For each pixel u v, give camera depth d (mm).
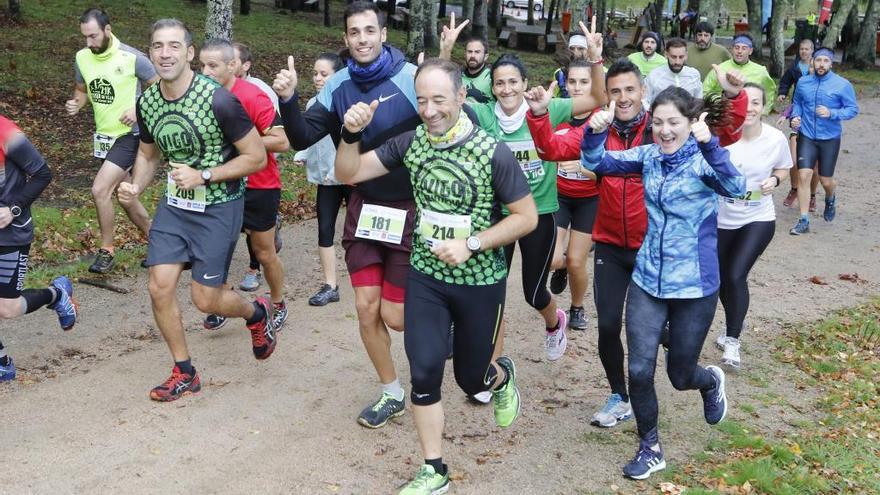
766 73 10336
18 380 5492
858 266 9273
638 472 4613
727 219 6211
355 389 5551
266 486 4359
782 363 6609
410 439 4934
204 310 5168
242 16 24531
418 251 4145
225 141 4984
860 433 5551
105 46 7199
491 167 3965
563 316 6031
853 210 11688
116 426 4891
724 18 51656
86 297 7078
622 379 5246
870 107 21797
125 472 4414
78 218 8859
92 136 12195
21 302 5531
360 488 4391
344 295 7496
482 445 4941
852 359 6809
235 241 5207
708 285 4469
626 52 31500
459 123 3971
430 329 4125
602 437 5129
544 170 5547
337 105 4711
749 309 7762
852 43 31750
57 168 10688
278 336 6430
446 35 5266
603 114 4438
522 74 5441
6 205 5273
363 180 4277
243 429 4930
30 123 12414
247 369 5781
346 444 4828
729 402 5801
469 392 4363
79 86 7523
